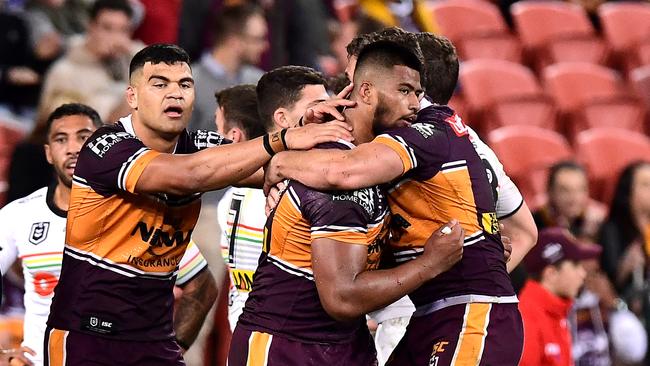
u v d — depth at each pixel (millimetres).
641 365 27984
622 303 28672
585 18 49719
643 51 47812
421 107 17859
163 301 18547
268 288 16828
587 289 27047
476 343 16734
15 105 35875
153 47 17859
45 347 18422
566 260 23359
